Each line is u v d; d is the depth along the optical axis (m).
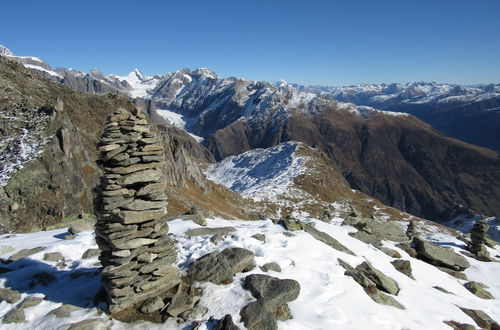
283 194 107.44
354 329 10.34
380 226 25.39
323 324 10.27
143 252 10.91
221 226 17.89
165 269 11.32
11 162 32.78
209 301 10.82
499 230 88.94
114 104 70.00
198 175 75.25
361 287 13.03
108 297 10.55
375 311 11.57
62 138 37.75
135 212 10.62
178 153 72.12
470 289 18.80
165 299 10.95
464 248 29.36
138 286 10.66
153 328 9.73
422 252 22.66
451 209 156.12
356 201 117.50
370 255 17.80
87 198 36.78
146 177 10.86
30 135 38.81
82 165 41.88
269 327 9.60
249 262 12.83
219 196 79.00
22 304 10.58
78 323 9.48
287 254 14.16
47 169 33.78
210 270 12.12
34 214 30.12
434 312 13.23
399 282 15.52
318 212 97.94
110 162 10.56
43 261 13.66
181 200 50.84
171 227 16.78
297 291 11.27
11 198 29.67
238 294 11.11
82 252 14.69
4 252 14.66
